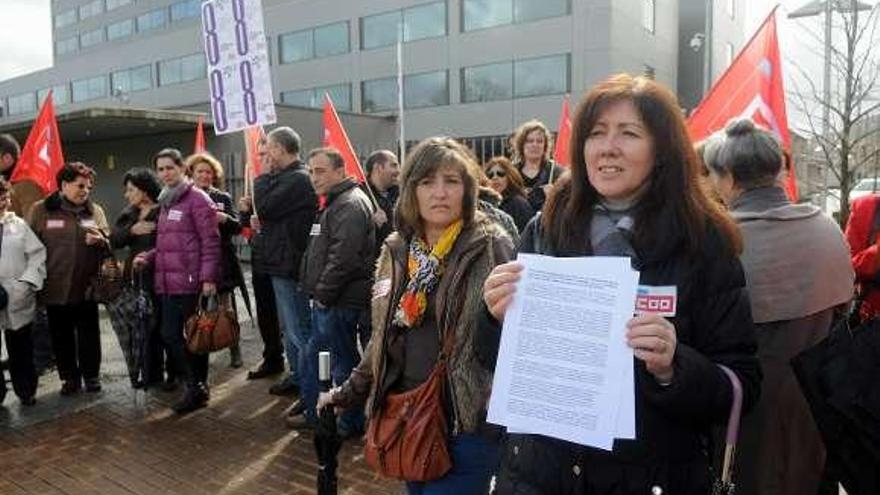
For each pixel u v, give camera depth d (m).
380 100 36.34
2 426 5.33
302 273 4.89
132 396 6.02
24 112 61.62
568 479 1.75
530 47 31.69
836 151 9.27
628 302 1.64
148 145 24.48
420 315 2.55
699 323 1.73
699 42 33.84
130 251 6.04
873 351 2.14
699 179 1.79
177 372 6.29
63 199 5.92
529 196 5.56
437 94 34.31
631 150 1.75
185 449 4.81
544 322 1.72
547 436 1.74
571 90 30.84
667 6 35.81
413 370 2.58
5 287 5.50
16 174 7.09
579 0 30.47
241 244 14.95
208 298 5.43
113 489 4.23
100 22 55.00
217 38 5.98
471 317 2.48
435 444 2.47
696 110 4.68
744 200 2.66
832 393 2.15
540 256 1.76
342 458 4.54
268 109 5.76
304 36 38.94
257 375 6.45
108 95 51.94
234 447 4.82
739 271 1.75
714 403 1.65
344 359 4.62
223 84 5.99
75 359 6.12
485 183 3.82
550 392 1.68
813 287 2.53
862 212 3.21
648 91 1.77
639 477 1.70
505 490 1.86
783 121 4.39
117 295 5.95
